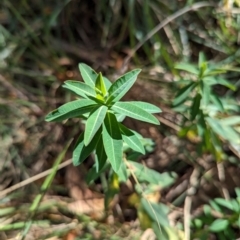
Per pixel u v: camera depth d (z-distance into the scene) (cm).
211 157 53
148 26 58
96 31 61
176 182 53
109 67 59
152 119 34
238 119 50
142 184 49
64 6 59
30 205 49
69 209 50
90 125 33
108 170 52
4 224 48
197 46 59
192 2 58
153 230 46
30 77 57
